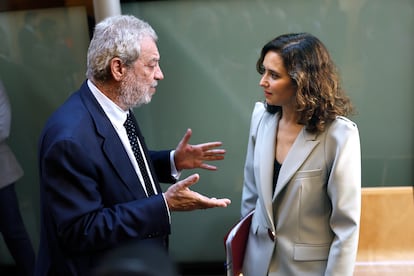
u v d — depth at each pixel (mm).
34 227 3467
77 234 1697
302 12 2805
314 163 1859
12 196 3246
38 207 3424
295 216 1925
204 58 2980
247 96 3043
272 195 1969
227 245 2074
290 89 1847
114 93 1885
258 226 2066
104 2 2678
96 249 1732
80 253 1775
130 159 1925
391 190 2639
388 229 2654
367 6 2748
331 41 2844
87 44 2957
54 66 3043
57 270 1853
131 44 1808
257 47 2916
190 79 3037
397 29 2779
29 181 3352
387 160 3059
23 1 2871
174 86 3062
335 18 2795
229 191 3273
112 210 1770
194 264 3457
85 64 3021
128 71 1837
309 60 1787
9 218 3260
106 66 1820
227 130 3141
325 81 1812
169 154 2311
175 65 3010
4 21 2936
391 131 2992
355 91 2932
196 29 2916
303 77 1779
